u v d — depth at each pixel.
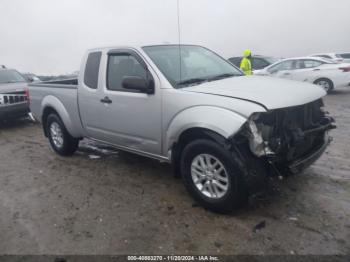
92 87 4.70
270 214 3.43
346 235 3.01
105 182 4.50
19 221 3.59
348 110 9.05
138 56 4.10
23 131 8.16
